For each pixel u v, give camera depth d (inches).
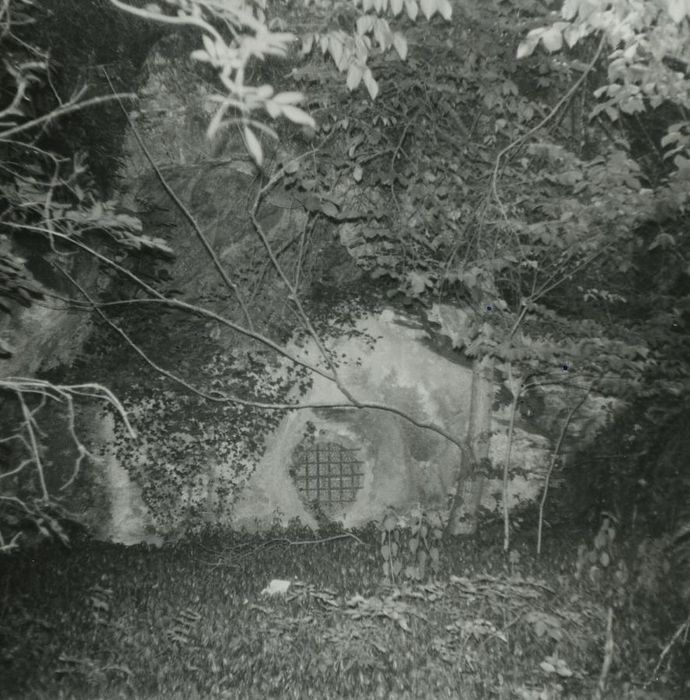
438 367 406.9
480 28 259.6
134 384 377.4
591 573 274.2
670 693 208.8
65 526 343.3
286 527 378.9
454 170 284.5
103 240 350.6
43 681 203.0
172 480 370.3
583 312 343.0
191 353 394.9
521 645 231.8
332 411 399.9
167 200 386.3
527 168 285.7
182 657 223.6
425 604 257.8
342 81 262.1
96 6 309.6
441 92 276.5
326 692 202.4
